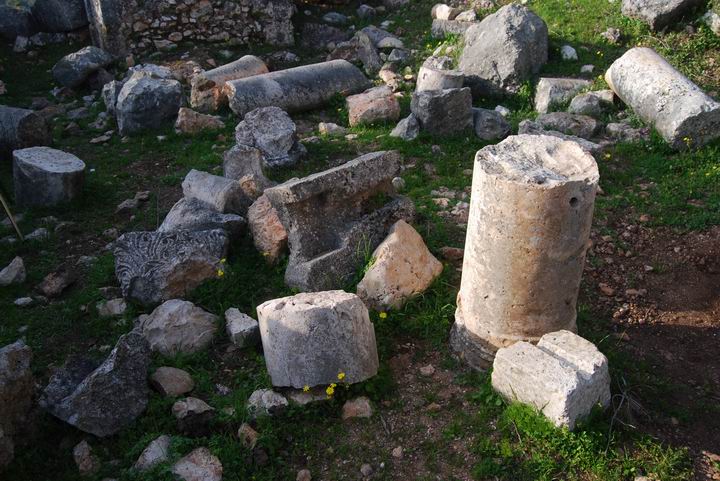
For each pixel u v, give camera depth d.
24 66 13.28
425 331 5.98
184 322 5.85
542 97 10.34
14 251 7.38
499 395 5.22
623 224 7.64
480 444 4.89
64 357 5.92
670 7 11.16
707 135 8.81
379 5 14.67
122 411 5.07
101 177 9.08
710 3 11.44
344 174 6.48
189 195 7.62
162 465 4.66
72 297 6.69
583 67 10.99
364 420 5.20
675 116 8.80
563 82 10.37
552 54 11.33
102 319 6.27
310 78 10.99
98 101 11.69
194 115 10.24
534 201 4.81
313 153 9.33
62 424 5.09
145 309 6.36
